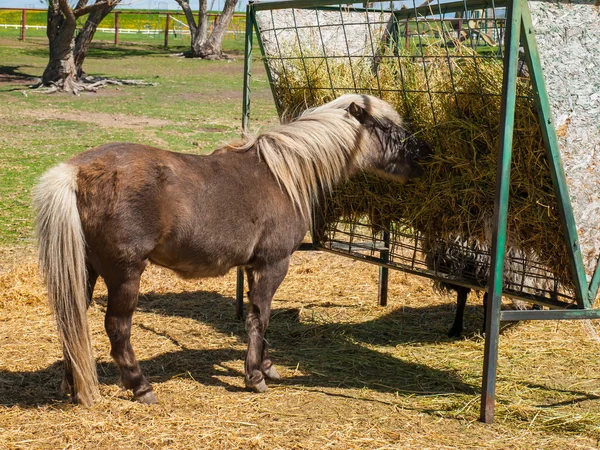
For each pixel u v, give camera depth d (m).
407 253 6.74
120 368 3.79
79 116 15.57
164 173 3.63
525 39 3.39
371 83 4.85
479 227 4.30
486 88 3.92
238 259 4.00
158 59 28.98
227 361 4.65
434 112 4.34
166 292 6.23
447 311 5.90
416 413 3.83
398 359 4.77
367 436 3.49
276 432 3.50
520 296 4.18
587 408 3.97
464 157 4.20
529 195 3.83
